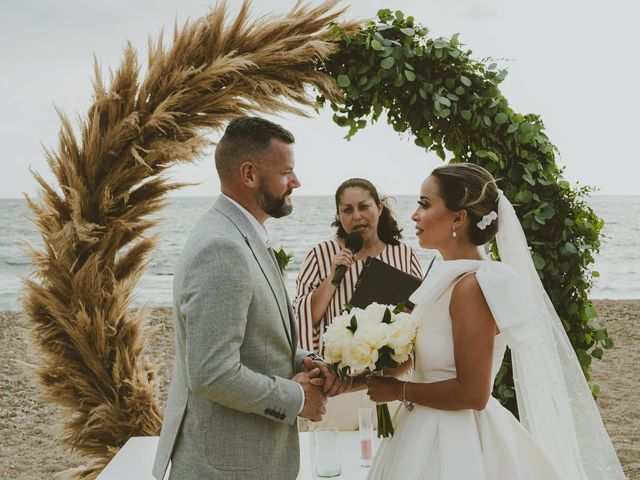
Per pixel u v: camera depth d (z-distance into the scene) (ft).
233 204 6.22
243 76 10.20
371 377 6.15
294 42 10.41
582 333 10.66
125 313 10.79
